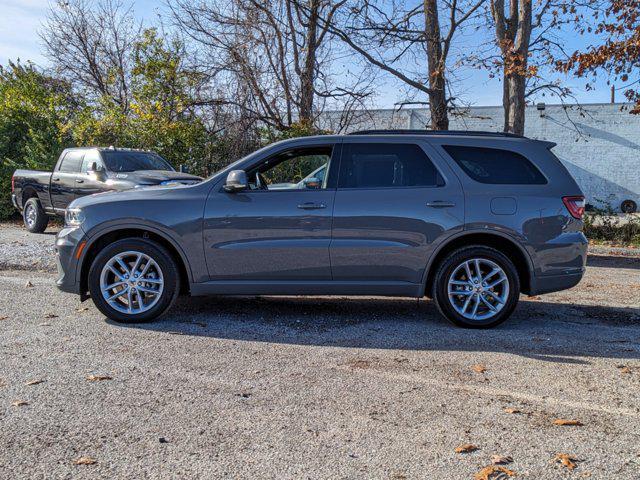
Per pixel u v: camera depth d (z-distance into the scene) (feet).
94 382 14.29
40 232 47.67
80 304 22.56
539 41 48.19
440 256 20.30
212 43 53.52
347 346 17.70
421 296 20.04
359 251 19.74
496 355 16.98
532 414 12.79
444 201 19.81
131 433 11.59
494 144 20.63
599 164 107.96
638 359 16.80
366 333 19.20
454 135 20.74
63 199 43.91
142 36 56.13
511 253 20.65
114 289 20.20
